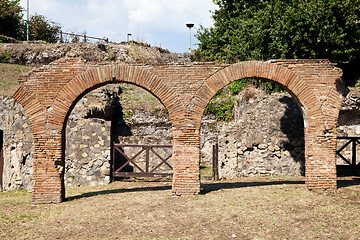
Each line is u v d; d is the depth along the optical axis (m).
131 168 15.05
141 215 7.68
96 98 15.85
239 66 9.37
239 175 13.45
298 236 6.24
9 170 12.05
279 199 8.70
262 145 13.60
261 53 18.88
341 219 7.07
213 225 6.89
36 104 9.00
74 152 12.62
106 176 12.77
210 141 17.61
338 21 16.20
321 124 9.40
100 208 8.41
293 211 7.68
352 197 8.71
